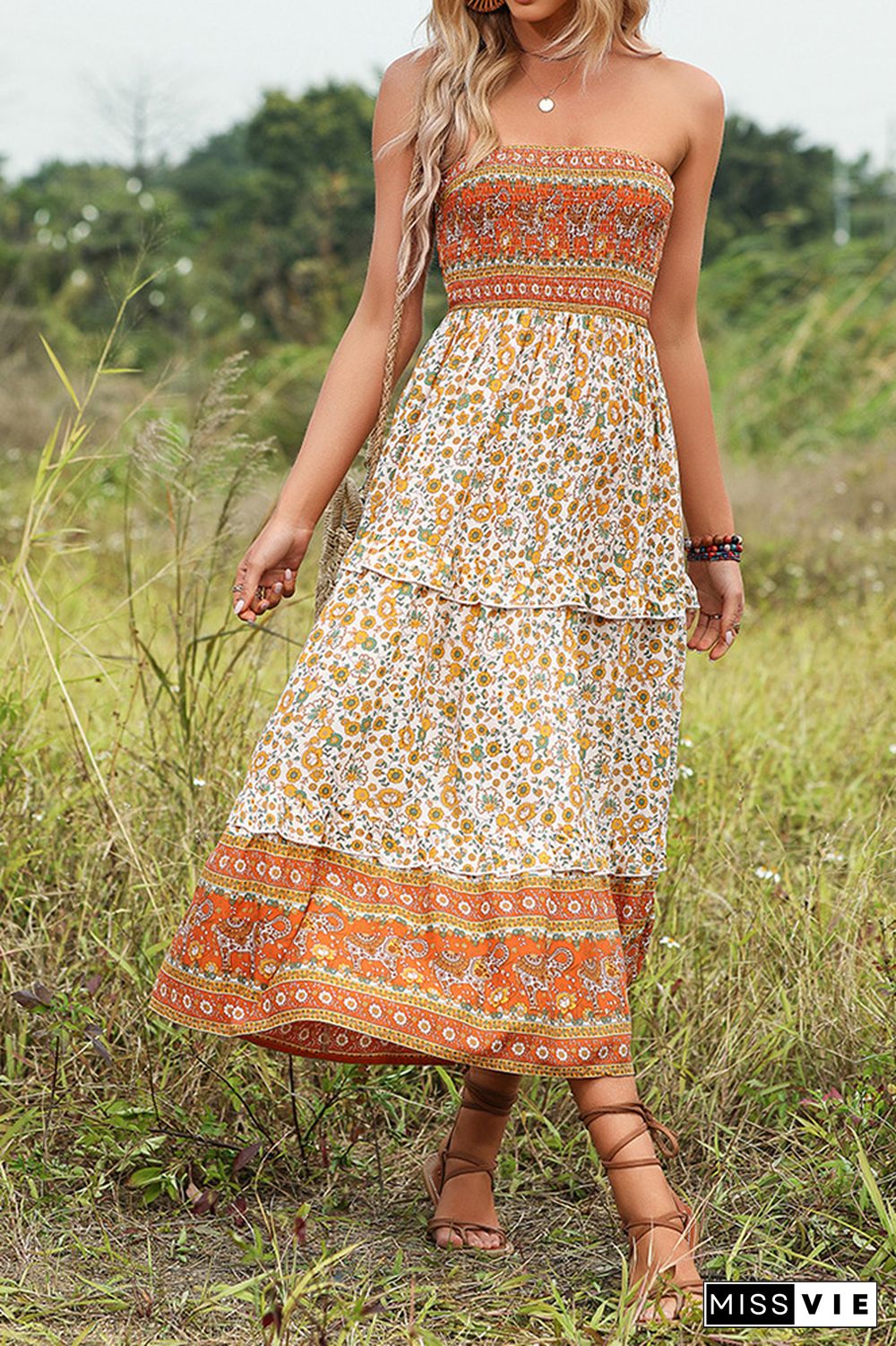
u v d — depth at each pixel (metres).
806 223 29.19
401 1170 3.17
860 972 3.61
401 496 2.77
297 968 2.61
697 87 2.90
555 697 2.71
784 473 11.41
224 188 31.61
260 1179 3.08
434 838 2.69
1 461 11.50
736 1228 2.94
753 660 6.81
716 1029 3.53
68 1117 3.19
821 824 4.86
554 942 2.66
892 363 14.11
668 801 2.94
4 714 3.99
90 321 15.82
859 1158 2.87
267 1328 2.40
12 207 23.72
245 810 2.67
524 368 2.76
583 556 2.80
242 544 4.41
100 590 6.71
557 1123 3.34
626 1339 2.44
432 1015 2.62
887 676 6.39
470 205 2.78
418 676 2.71
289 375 13.30
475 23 2.81
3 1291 2.58
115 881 3.86
